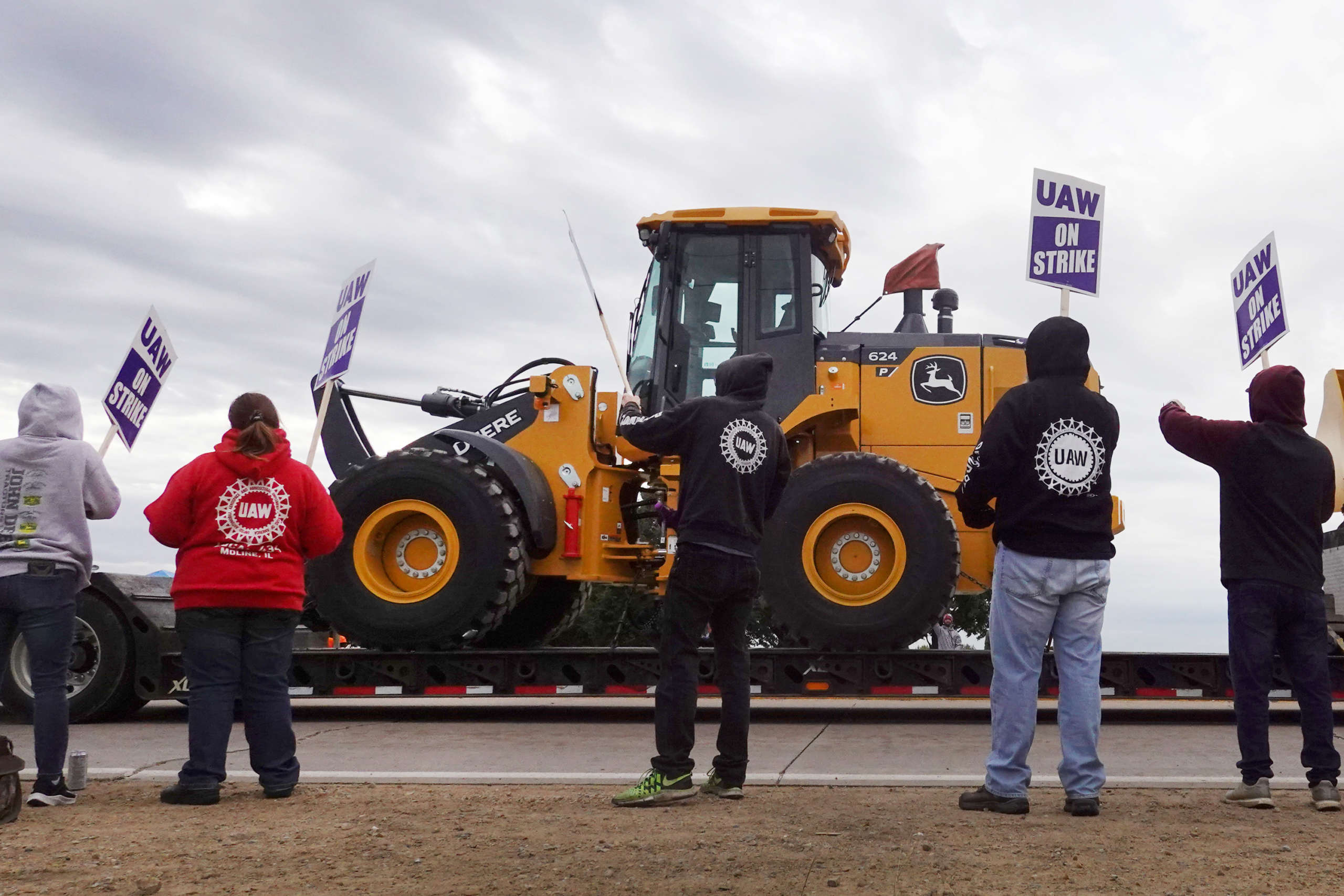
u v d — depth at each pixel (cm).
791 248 844
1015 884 319
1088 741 431
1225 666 757
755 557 474
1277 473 460
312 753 627
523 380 873
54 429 477
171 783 530
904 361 831
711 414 473
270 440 492
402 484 788
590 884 323
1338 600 834
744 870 337
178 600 479
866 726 743
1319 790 441
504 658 791
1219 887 315
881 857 353
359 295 740
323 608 793
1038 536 434
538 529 791
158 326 780
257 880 331
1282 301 653
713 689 786
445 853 364
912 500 760
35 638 463
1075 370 448
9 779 424
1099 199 634
